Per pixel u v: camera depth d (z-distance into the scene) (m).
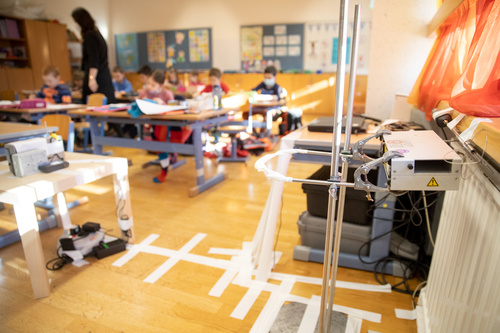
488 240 0.77
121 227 2.04
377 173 1.70
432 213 1.80
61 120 2.59
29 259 1.52
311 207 1.88
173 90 5.97
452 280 1.00
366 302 1.53
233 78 8.25
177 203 2.73
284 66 8.23
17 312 1.49
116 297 1.58
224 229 2.27
